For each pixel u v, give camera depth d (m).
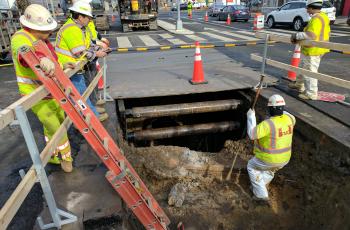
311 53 4.59
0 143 4.18
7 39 9.94
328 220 3.51
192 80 6.03
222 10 23.94
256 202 4.05
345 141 3.44
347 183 3.28
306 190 3.99
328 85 5.82
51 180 3.11
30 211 2.82
